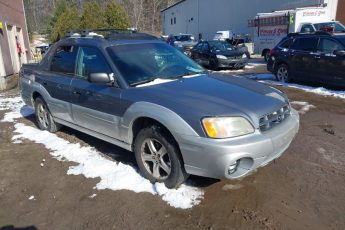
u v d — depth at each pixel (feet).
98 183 12.67
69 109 15.76
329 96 27.61
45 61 17.79
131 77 12.97
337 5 67.82
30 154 15.80
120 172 13.29
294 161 14.34
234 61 47.91
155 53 14.74
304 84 33.24
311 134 17.95
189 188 12.00
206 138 10.23
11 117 22.63
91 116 14.35
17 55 53.42
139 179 12.68
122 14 71.56
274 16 60.64
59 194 12.09
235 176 10.63
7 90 35.65
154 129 11.64
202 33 117.60
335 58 28.66
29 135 18.45
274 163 14.12
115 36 15.07
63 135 18.07
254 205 11.08
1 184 13.04
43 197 11.95
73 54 15.67
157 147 12.07
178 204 11.14
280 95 12.87
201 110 10.60
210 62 49.42
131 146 13.01
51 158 15.21
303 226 10.04
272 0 81.87
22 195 12.17
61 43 16.89
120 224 10.31
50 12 221.87
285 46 34.53
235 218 10.43
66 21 75.77
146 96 11.92
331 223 10.17
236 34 93.56
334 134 17.93
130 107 12.21
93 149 15.93
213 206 11.04
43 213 11.02
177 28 138.41
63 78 15.89
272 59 35.96
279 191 11.90
